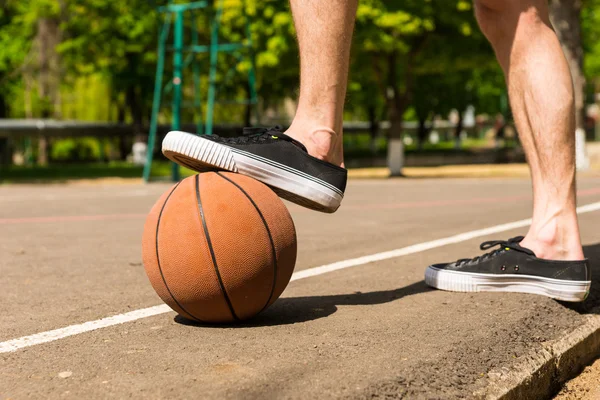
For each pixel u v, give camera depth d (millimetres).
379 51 23688
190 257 2805
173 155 3025
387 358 2449
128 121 53250
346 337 2740
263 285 2879
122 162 41000
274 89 35875
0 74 36062
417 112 44531
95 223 8055
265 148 2959
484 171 25719
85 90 44312
